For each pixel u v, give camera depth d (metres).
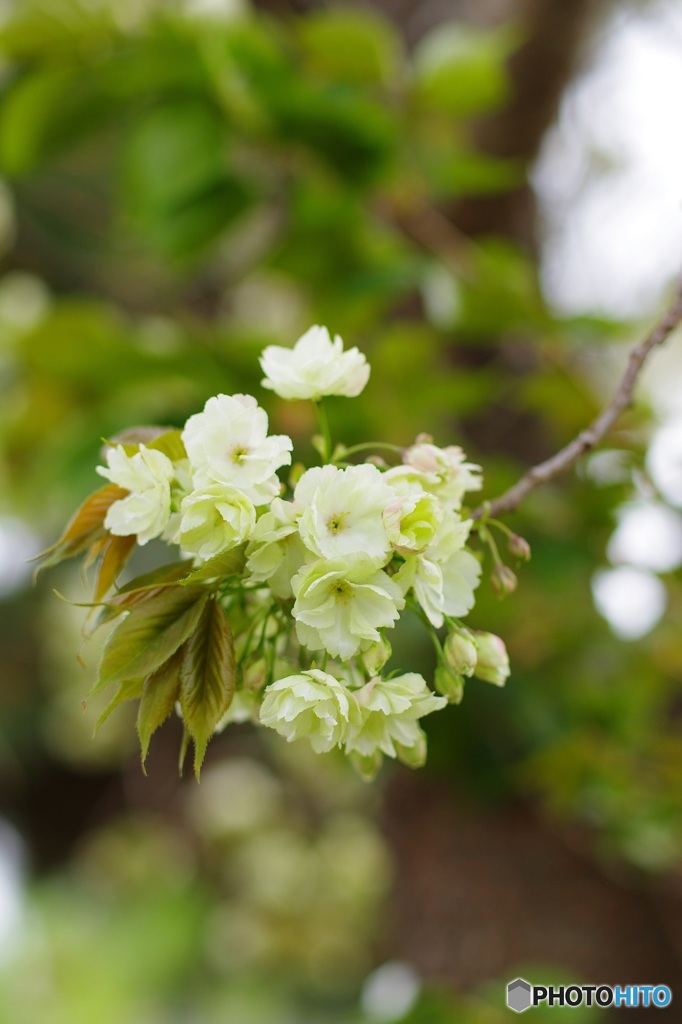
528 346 2.13
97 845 4.29
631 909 1.99
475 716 1.80
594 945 1.94
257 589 1.15
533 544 1.82
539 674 1.88
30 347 1.67
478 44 1.71
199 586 1.14
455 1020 1.41
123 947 3.61
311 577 1.12
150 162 1.66
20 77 1.68
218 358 1.63
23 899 4.01
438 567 1.14
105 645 1.12
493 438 2.30
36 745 4.46
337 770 2.25
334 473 1.13
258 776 4.09
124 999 3.40
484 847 2.06
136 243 2.01
